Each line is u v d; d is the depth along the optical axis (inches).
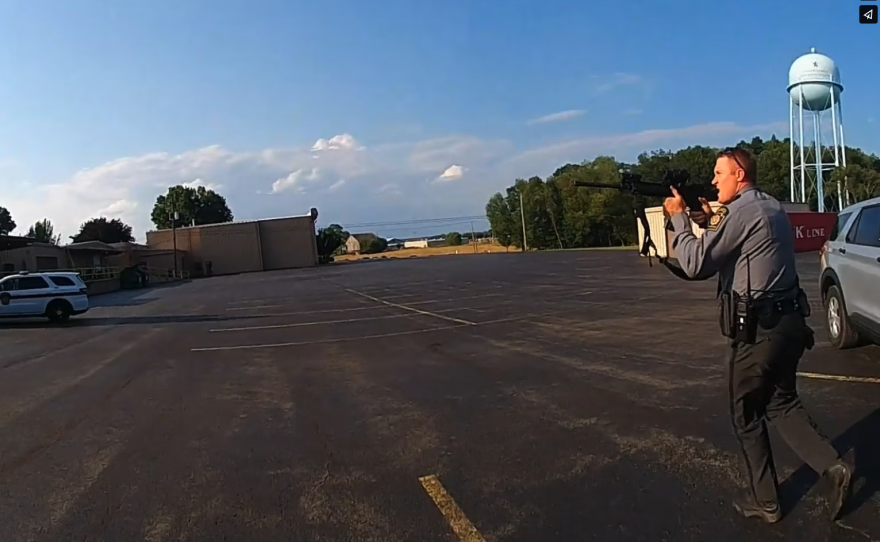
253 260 3223.4
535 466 195.6
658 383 288.7
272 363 421.7
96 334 687.1
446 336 492.7
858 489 162.6
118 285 1919.3
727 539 143.1
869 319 288.4
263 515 172.2
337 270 2293.3
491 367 354.3
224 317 799.1
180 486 197.8
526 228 3631.9
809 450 146.3
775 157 2497.5
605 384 293.6
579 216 3309.5
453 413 262.4
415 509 170.1
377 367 379.6
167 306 1064.2
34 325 830.5
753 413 149.3
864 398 241.4
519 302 727.1
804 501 157.9
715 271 148.0
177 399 325.1
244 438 246.2
